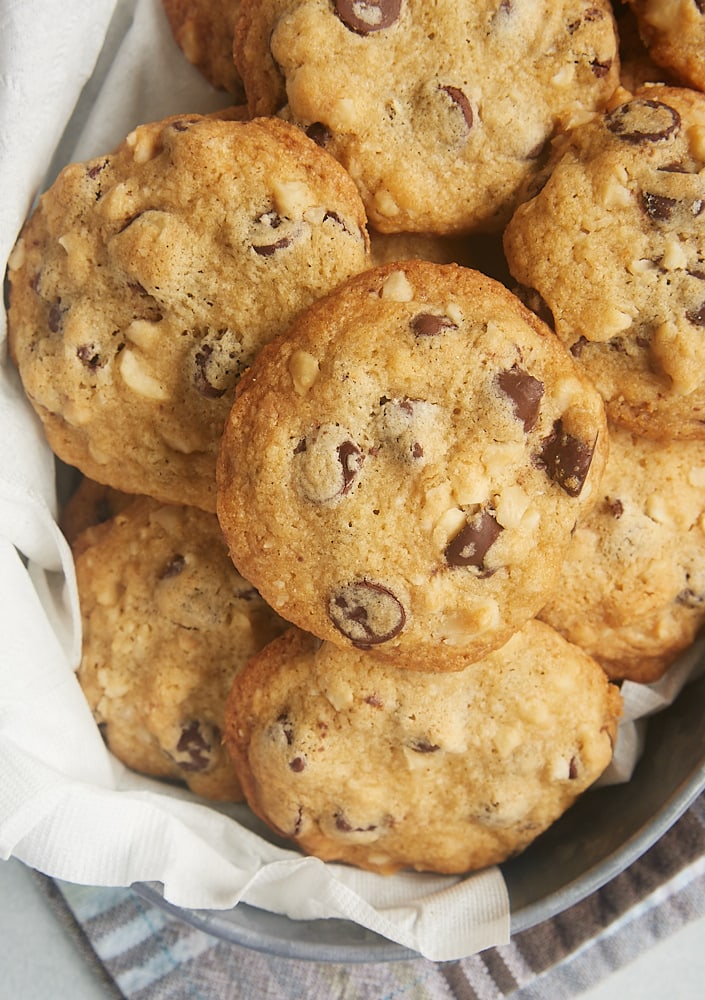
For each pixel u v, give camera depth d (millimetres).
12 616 333
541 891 333
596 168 311
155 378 317
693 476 333
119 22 356
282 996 369
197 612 341
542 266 313
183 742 345
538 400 299
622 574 333
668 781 334
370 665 324
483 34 313
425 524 297
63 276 321
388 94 315
